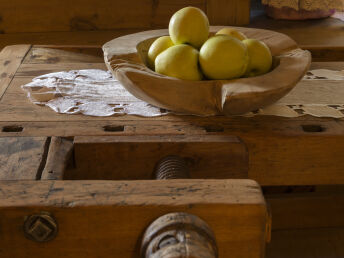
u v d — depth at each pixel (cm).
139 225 52
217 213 51
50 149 71
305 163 79
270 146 77
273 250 141
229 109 76
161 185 55
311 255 141
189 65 79
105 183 56
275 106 90
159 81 76
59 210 51
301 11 207
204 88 77
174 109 79
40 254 53
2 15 194
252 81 76
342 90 98
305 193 150
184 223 48
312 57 129
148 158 75
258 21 212
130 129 79
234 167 77
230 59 76
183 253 44
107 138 75
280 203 147
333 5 201
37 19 196
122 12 199
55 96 94
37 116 85
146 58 95
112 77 106
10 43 181
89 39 185
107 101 92
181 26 84
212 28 107
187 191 54
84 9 197
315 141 77
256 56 83
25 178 62
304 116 86
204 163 76
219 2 201
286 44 95
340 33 185
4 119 83
